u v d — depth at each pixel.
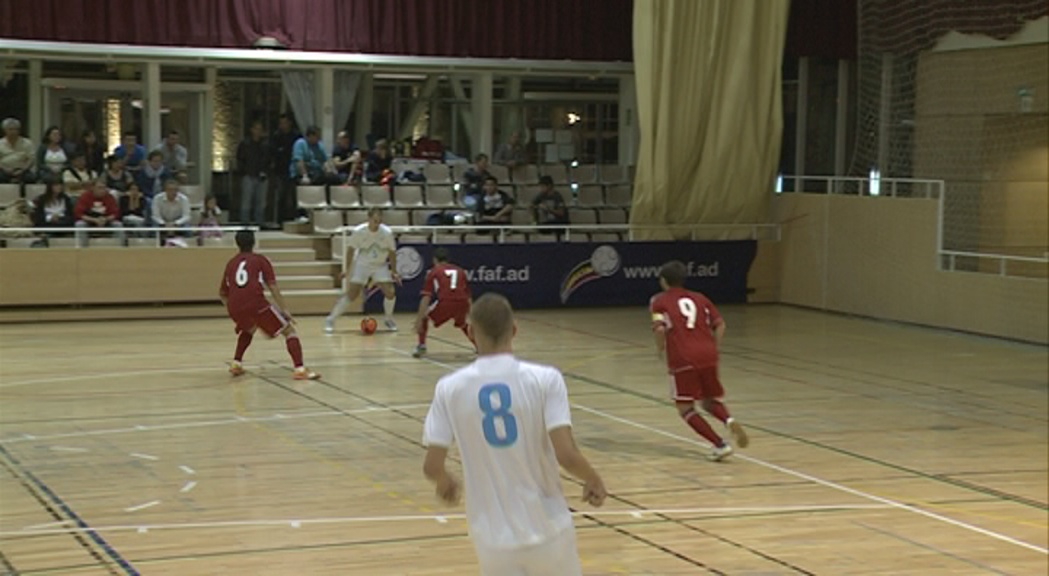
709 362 22.27
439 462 10.63
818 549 17.11
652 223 48.12
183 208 42.50
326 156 46.75
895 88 48.03
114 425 24.69
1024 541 17.75
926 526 18.41
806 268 47.53
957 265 43.94
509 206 46.91
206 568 15.70
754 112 48.47
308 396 28.09
